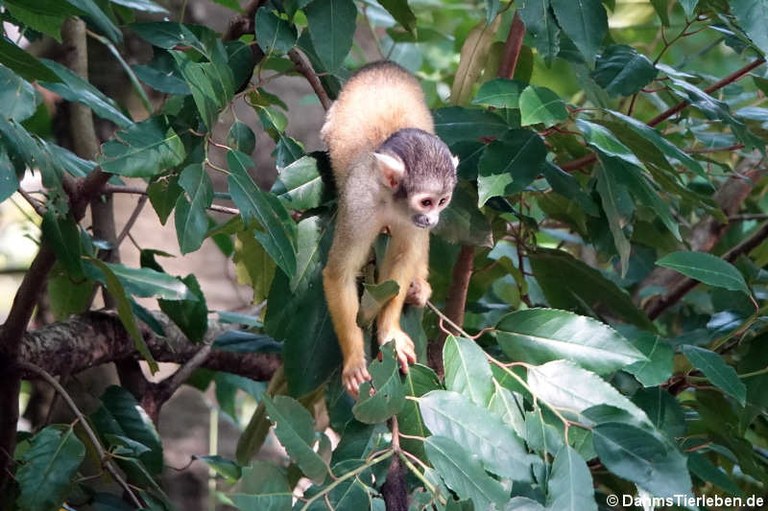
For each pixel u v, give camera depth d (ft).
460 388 25.99
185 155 27.32
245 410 65.72
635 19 50.06
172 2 47.47
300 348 31.86
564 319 27.45
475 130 32.50
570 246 52.65
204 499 47.57
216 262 47.73
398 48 55.52
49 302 41.88
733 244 48.78
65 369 35.40
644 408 29.73
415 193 32.09
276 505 22.56
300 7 29.58
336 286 32.37
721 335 34.06
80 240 29.55
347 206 32.78
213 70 28.22
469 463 23.79
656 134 29.40
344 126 35.86
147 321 35.06
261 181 50.08
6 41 24.21
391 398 24.48
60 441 29.12
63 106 44.62
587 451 25.21
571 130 35.17
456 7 56.90
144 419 34.65
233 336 38.17
